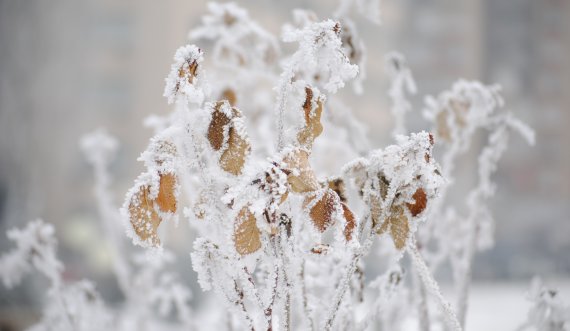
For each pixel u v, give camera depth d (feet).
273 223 3.04
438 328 4.47
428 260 4.24
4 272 4.24
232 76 4.64
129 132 63.21
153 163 3.14
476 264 47.78
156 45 64.95
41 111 45.55
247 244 3.04
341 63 3.17
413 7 82.07
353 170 3.23
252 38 4.79
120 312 5.17
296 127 3.20
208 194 3.15
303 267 3.38
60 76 50.72
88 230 51.83
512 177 81.00
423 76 83.25
